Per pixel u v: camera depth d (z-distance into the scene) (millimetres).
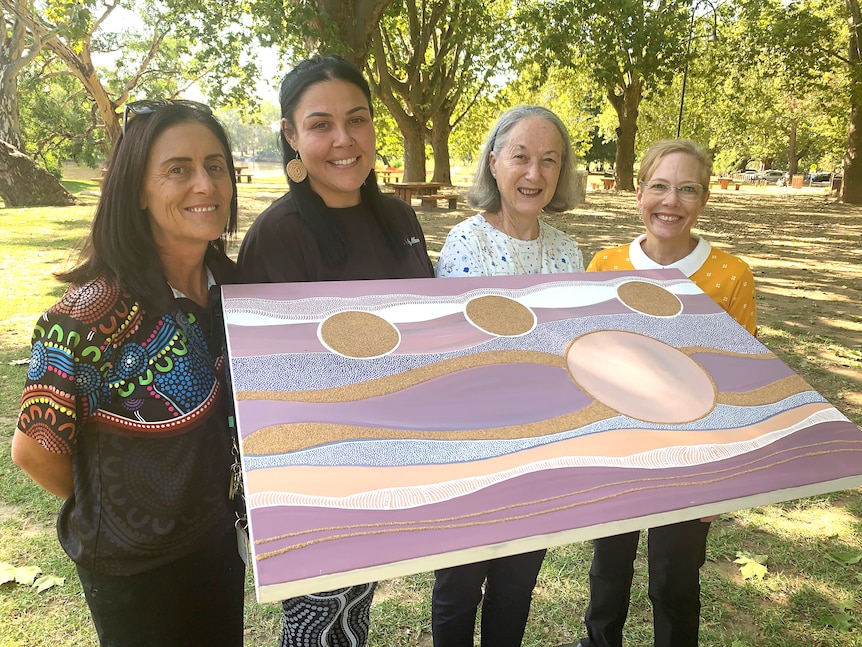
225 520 1449
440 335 1524
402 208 2033
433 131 22219
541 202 2025
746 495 1279
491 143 2104
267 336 1397
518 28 20047
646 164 2082
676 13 16328
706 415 1452
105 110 20625
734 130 26578
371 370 1372
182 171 1351
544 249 2170
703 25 19875
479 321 1604
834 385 4602
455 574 1825
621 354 1588
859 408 4215
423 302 1620
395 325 1521
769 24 18312
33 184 14844
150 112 1342
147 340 1342
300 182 1807
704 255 2043
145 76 29641
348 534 1033
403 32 21062
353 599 1625
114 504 1317
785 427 1458
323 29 10727
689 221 2043
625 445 1323
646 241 2180
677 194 1997
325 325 1465
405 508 1097
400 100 21297
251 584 2598
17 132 16422
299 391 1282
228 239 1710
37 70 28297
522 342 1564
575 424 1355
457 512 1112
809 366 4949
